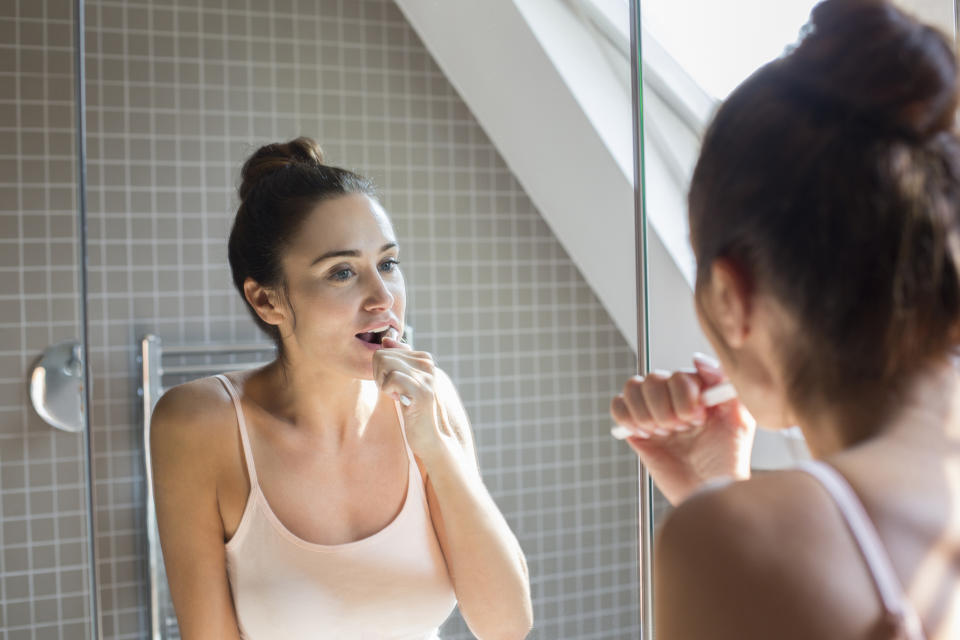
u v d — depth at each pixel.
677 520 0.34
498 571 0.93
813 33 0.34
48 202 1.02
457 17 1.01
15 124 0.98
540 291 1.06
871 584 0.30
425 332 1.03
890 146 0.32
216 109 0.98
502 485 1.05
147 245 0.96
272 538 0.96
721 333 0.36
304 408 0.97
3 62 0.97
